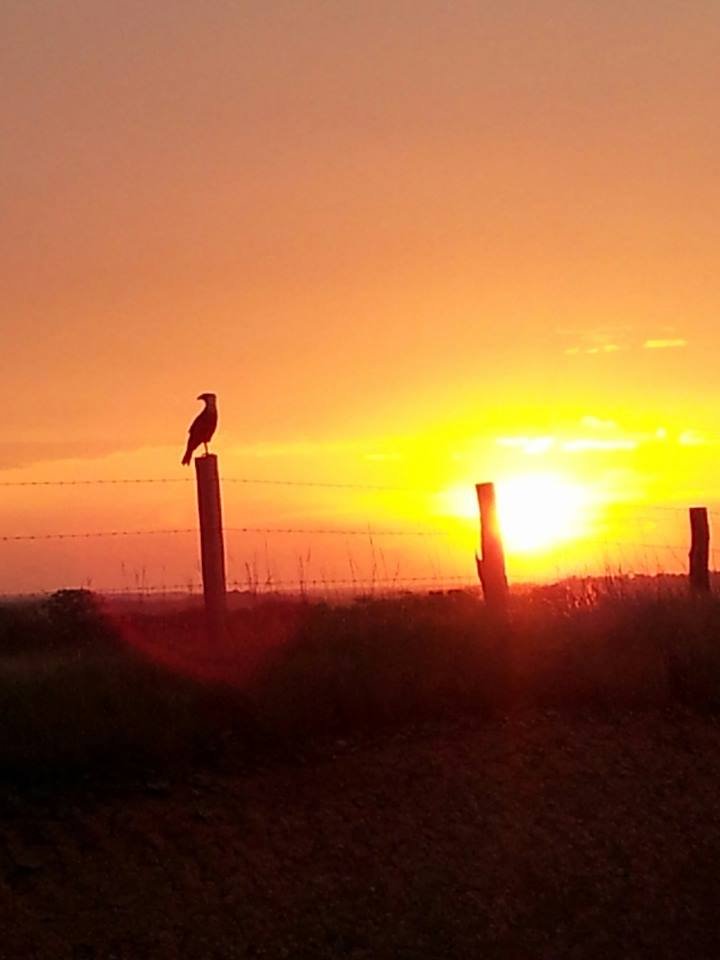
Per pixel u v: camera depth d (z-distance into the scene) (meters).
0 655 19.80
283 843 14.27
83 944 12.41
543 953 13.37
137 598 25.64
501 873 14.40
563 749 16.91
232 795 14.88
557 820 15.44
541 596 22.20
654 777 16.66
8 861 13.27
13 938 12.31
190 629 20.67
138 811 14.32
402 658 17.67
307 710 16.31
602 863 14.84
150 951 12.47
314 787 15.32
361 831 14.68
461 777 15.94
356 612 19.66
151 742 15.17
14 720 15.09
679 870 14.92
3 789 14.42
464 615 19.52
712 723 18.20
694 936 13.92
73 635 22.25
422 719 17.08
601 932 13.80
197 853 13.86
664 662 18.97
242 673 16.69
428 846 14.59
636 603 20.98
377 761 16.02
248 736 15.91
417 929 13.39
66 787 14.58
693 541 22.81
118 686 15.95
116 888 13.20
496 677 17.70
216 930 12.90
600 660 18.52
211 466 17.42
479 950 13.27
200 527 17.42
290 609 20.12
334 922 13.30
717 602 21.48
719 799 16.41
